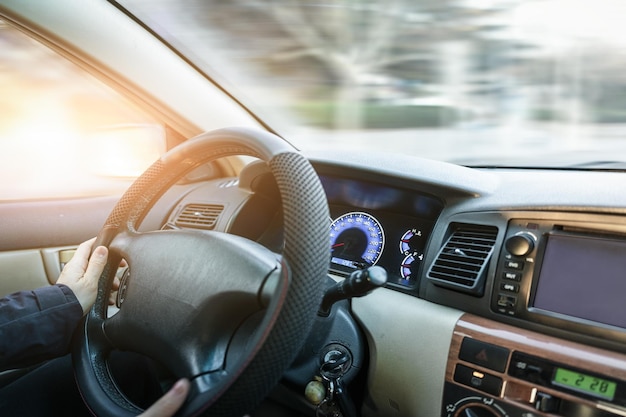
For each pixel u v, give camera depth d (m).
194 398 0.75
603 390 0.83
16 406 1.14
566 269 0.94
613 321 0.87
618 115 2.46
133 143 1.60
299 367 1.12
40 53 1.43
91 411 0.88
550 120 2.54
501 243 1.02
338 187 1.37
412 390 1.07
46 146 1.45
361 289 0.83
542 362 0.89
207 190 1.48
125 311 0.89
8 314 0.82
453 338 1.01
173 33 1.54
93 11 1.36
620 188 1.00
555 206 0.97
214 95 1.62
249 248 0.81
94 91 1.50
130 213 1.00
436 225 1.17
